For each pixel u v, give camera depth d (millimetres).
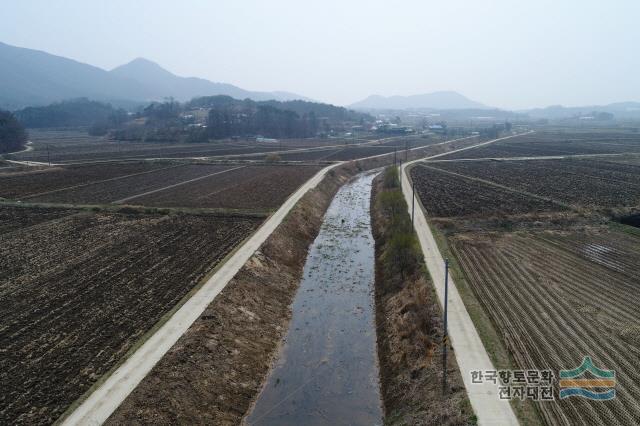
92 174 89438
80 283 34219
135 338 26141
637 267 37844
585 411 19734
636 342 25672
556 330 27047
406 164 110438
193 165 105062
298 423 21859
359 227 57219
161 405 20469
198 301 30234
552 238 46281
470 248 42969
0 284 34094
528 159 116438
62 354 24516
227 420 21453
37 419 19531
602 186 73688
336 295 36344
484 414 19156
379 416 22359
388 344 27734
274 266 39594
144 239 45469
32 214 56062
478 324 27109
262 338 28766
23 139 150000
